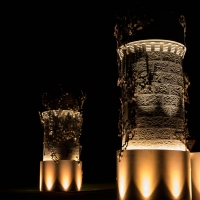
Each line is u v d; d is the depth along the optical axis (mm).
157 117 16656
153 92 16906
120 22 18156
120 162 16625
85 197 22703
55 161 28703
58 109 30000
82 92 31656
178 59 17766
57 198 22375
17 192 27547
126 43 17625
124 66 18031
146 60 17172
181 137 16953
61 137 29547
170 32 17266
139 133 16703
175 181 15938
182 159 16281
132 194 15867
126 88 17578
